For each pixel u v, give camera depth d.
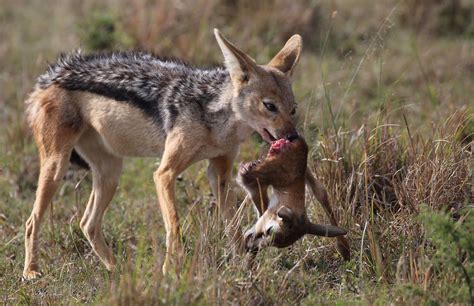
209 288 8.97
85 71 11.50
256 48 18.56
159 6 19.45
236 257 9.93
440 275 9.54
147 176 14.32
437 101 15.70
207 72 11.24
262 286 9.44
